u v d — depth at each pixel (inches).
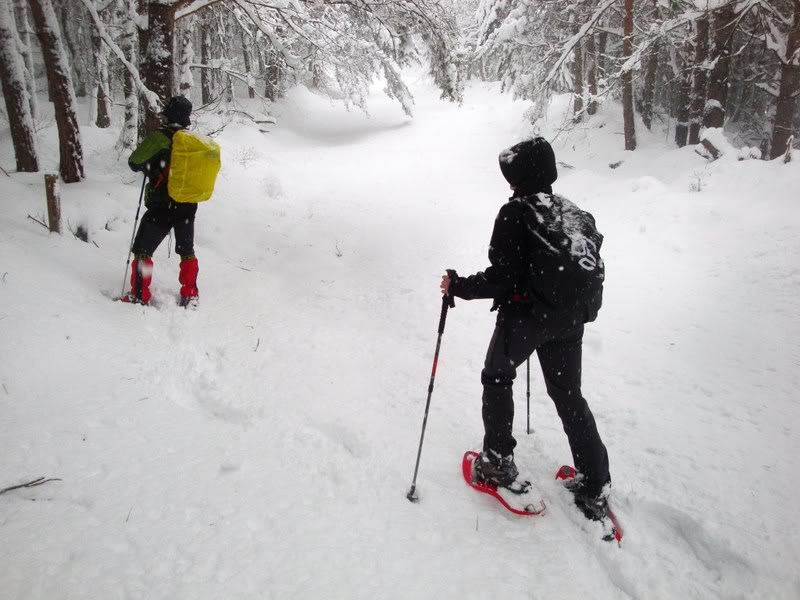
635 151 609.0
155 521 95.6
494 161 637.9
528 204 97.7
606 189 444.1
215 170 185.3
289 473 115.3
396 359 185.9
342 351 188.2
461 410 150.9
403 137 762.8
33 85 485.4
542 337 98.0
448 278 105.2
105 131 454.9
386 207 438.6
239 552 91.0
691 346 181.0
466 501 110.7
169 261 239.0
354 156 663.8
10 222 211.5
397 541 97.5
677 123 621.3
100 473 106.2
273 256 294.5
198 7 327.0
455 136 746.8
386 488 113.2
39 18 261.6
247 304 219.5
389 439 132.9
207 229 294.7
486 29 821.2
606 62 760.3
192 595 81.4
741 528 100.3
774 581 89.4
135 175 330.3
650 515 108.1
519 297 99.8
